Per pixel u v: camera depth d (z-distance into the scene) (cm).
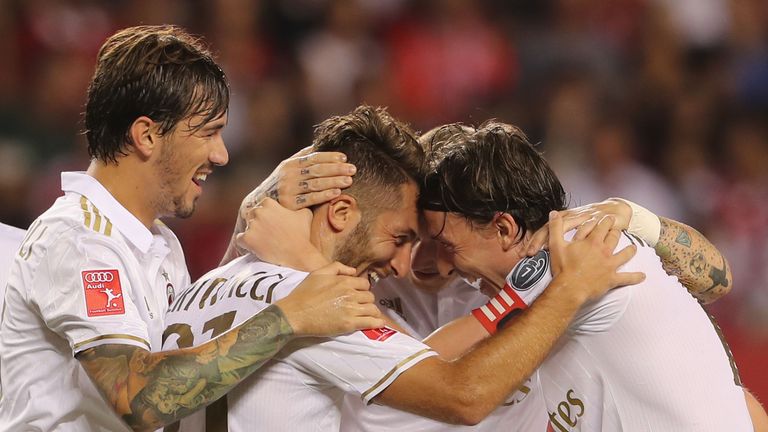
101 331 935
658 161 3030
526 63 3098
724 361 1007
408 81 3086
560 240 979
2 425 1017
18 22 3009
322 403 959
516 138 1043
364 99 3005
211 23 3106
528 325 942
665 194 2833
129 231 1012
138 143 1016
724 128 3095
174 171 1034
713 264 1080
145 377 898
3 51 2966
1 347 1020
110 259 971
